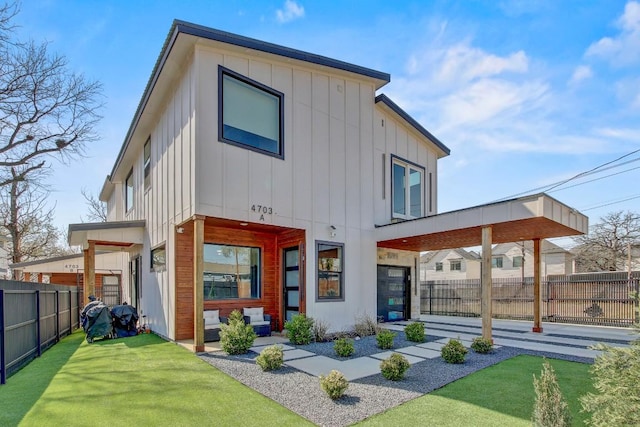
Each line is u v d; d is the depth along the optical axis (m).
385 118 12.17
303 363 6.34
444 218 8.98
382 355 7.01
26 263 16.11
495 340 8.88
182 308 8.54
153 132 11.06
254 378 5.41
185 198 7.89
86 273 11.63
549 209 7.44
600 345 3.26
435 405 4.37
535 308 10.62
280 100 9.04
